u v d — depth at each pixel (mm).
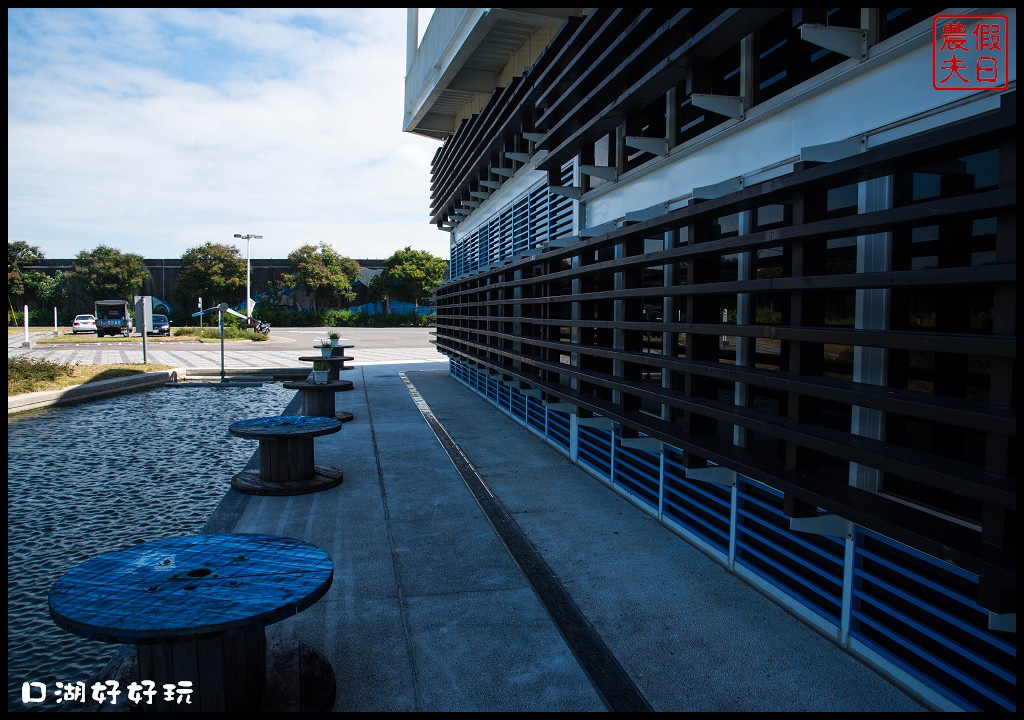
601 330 5875
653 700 2816
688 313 3939
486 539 4828
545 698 2830
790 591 3625
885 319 2930
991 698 2480
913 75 2717
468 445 8266
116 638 2256
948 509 2682
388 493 6051
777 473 2996
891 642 3010
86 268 52844
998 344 1906
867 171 2459
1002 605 1968
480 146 11031
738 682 2953
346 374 17422
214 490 6516
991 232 2555
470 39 9039
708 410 3471
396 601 3783
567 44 5969
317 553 3076
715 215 3633
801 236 2766
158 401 13328
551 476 6691
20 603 4027
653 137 5234
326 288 56125
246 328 41062
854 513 2438
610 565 4316
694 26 3891
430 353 26109
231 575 2789
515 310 8148
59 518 5621
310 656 2998
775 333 2953
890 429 2973
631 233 4555
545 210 8320
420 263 59156
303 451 6281
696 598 3818
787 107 3543
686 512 4770
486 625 3492
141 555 3027
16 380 13172
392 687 2912
